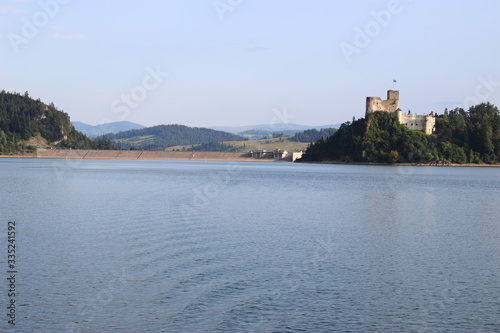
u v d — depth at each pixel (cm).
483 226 6706
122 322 3098
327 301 3497
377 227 6506
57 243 5122
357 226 6556
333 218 7269
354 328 3077
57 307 3312
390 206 9012
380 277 4072
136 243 5175
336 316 3241
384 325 3127
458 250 5122
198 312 3266
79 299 3456
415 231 6238
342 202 9575
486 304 3491
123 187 12362
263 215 7425
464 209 8694
